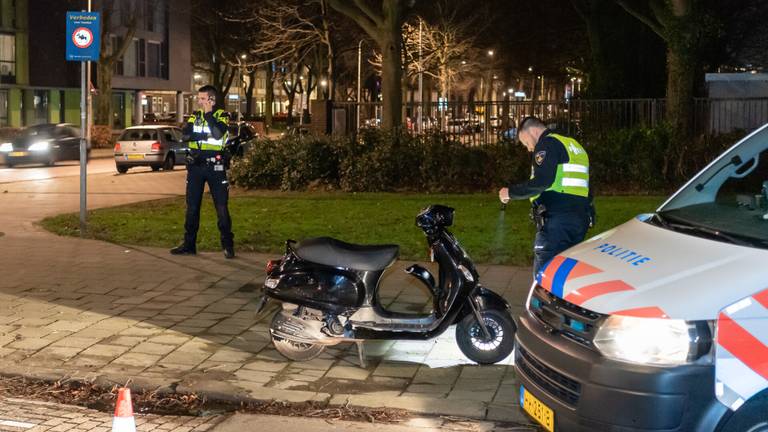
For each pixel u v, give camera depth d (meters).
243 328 7.46
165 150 28.06
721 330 3.74
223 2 51.47
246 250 11.12
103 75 45.16
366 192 18.89
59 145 31.14
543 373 4.31
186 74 60.97
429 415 5.57
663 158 18.14
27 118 48.31
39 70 48.16
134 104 57.50
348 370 6.41
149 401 5.88
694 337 3.75
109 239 12.05
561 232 6.64
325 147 19.41
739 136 18.02
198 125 10.33
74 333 7.25
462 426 5.39
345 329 6.25
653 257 4.27
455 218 14.03
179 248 10.75
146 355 6.69
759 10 33.03
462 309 6.38
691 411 3.75
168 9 53.62
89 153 34.22
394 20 20.78
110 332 7.29
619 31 29.55
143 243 11.73
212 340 7.11
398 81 20.84
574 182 6.64
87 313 7.89
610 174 18.19
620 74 28.83
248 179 19.73
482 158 18.67
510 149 18.70
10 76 46.59
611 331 3.91
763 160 5.21
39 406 5.72
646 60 29.95
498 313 6.36
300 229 13.00
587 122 19.89
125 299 8.45
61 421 5.43
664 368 3.76
